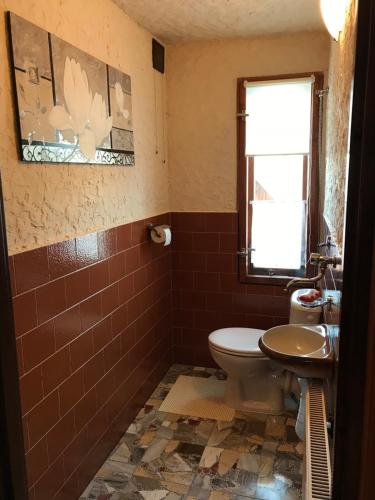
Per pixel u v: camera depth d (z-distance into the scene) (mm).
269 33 2561
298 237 2795
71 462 1773
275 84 2623
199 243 2947
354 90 682
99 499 1837
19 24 1374
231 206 2854
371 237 682
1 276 935
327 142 2432
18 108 1383
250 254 2889
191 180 2891
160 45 2660
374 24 643
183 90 2797
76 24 1723
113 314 2137
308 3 2139
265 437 2250
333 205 1807
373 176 668
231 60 2691
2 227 943
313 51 2557
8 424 958
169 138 2879
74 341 1772
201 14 2250
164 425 2373
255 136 2727
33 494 1516
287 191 2762
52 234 1616
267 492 1859
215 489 1884
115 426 2193
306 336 1885
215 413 2482
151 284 2660
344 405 755
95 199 1933
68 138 1669
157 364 2811
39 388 1539
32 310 1488
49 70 1533
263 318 2910
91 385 1928
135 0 2039
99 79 1903
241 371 2402
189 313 3051
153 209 2670
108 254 2064
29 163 1466
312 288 2727
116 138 2092
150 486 1910
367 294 696
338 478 776
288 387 2432
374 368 711
